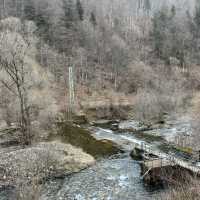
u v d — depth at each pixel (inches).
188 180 735.1
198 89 2997.0
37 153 1102.4
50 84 2464.3
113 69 3390.7
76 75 3053.6
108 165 1099.3
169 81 2960.1
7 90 1541.6
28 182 902.4
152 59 3779.5
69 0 3956.7
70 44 3489.2
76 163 1090.7
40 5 3722.9
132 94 2970.0
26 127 1316.4
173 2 6924.2
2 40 1678.2
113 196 824.9
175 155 1107.3
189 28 4394.7
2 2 3703.3
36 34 3169.3
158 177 876.6
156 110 2092.8
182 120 1968.5
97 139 1446.9
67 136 1453.0
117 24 4574.3
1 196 820.0
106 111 2311.8
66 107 2199.8
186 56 3814.0
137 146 1228.5
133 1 6240.2
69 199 808.3
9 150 1177.4
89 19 4151.1
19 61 1533.0
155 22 4215.1
